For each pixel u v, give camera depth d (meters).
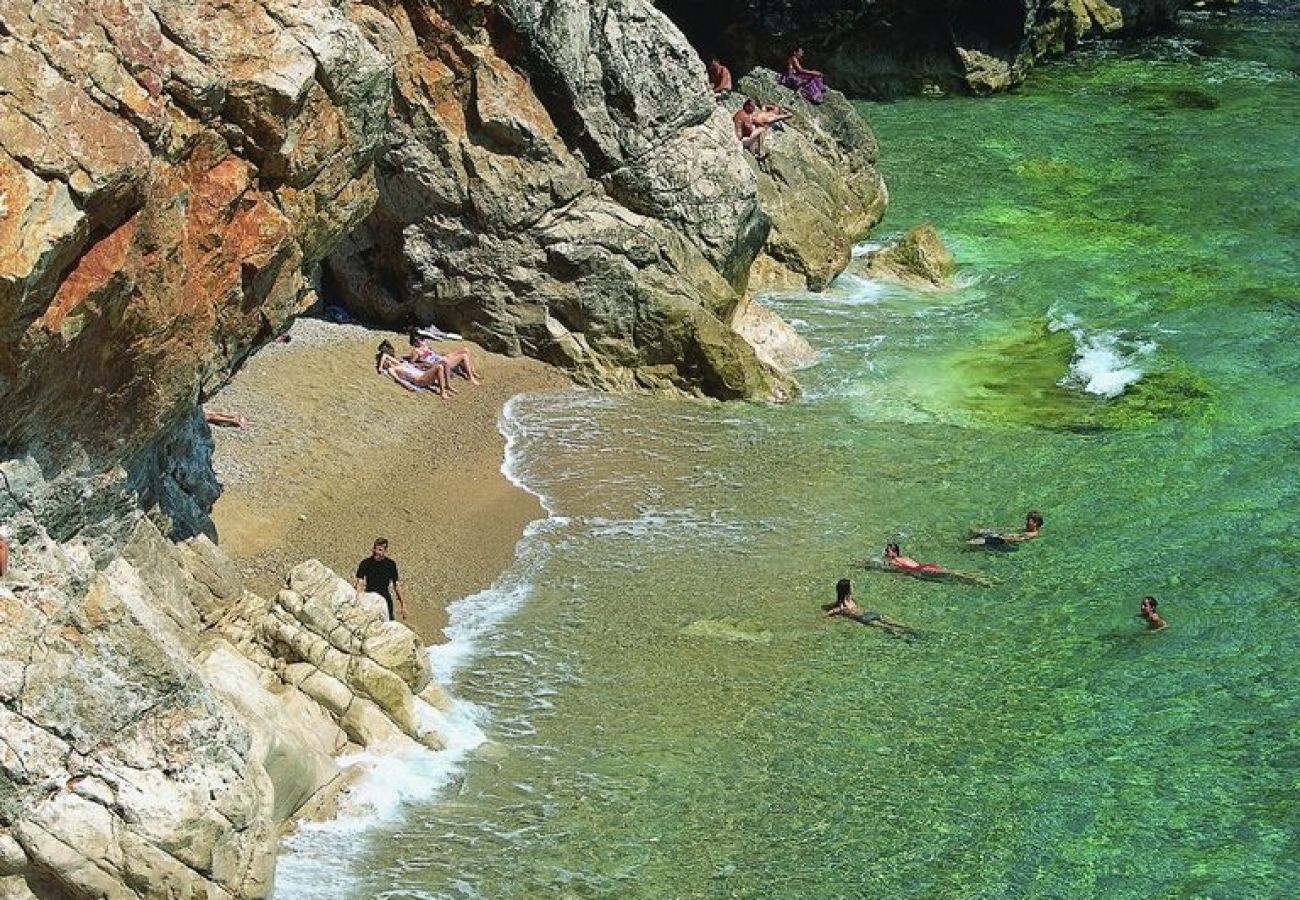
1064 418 30.59
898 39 54.34
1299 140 48.81
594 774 19.62
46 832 15.05
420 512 26.05
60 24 16.16
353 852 17.80
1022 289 37.44
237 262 19.06
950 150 48.25
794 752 20.31
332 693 19.39
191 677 16.12
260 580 23.27
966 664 22.56
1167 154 47.69
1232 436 29.58
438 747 19.81
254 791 16.42
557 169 31.77
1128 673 22.25
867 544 25.94
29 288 15.10
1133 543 25.89
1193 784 19.81
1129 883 17.97
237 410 28.22
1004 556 25.58
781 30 53.28
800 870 18.00
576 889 17.47
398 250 32.28
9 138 15.28
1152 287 37.38
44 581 15.73
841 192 40.03
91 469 17.56
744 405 31.25
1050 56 59.16
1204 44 61.28
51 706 15.24
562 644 22.67
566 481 27.67
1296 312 35.59
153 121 16.72
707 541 25.89
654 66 32.00
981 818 19.11
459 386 30.86
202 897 15.79
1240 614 23.70
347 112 20.05
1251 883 17.95
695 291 31.97
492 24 31.16
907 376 32.62
